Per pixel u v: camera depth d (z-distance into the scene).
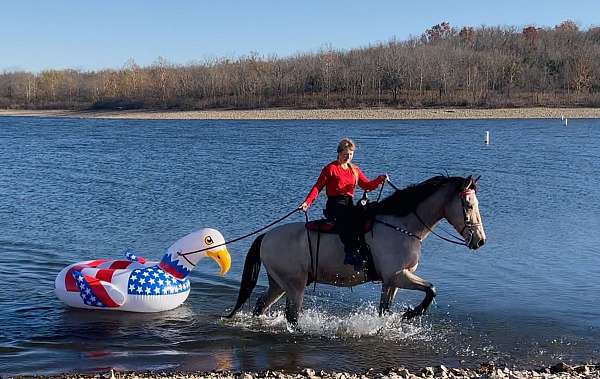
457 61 121.62
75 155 46.78
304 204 10.91
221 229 20.64
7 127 84.88
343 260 11.12
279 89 118.69
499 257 17.19
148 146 54.25
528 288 14.58
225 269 13.10
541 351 10.97
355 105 106.31
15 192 28.69
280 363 10.34
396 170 36.47
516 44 141.50
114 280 12.82
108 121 99.25
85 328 11.94
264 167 38.06
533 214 23.14
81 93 141.50
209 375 9.59
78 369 10.05
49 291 14.22
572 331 11.95
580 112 93.38
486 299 13.79
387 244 11.00
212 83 122.56
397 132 67.06
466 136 60.94
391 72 117.38
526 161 40.44
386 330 11.63
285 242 11.45
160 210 23.95
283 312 12.82
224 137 63.53
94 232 20.23
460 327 12.09
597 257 17.16
